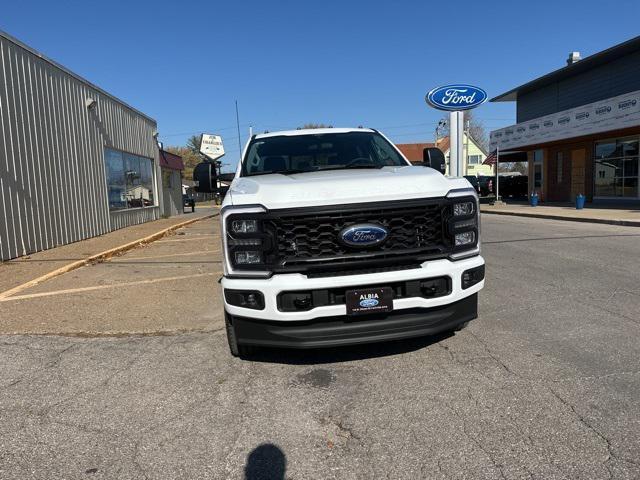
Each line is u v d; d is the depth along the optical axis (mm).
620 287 6621
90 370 4230
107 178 15578
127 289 7227
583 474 2652
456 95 20922
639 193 21375
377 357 4359
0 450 3047
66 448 3062
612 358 4156
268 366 4254
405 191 3875
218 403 3611
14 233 9891
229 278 3885
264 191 3896
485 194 35188
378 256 3797
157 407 3568
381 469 2777
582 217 16266
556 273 7629
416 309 3883
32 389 3881
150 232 15188
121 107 17156
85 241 12906
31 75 10867
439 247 3920
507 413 3311
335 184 3936
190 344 4836
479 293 6496
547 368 3992
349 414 3398
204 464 2877
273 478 2730
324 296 3725
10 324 5496
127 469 2842
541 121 25219
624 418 3191
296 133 5918
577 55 28922
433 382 3818
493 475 2678
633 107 18641
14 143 10031
